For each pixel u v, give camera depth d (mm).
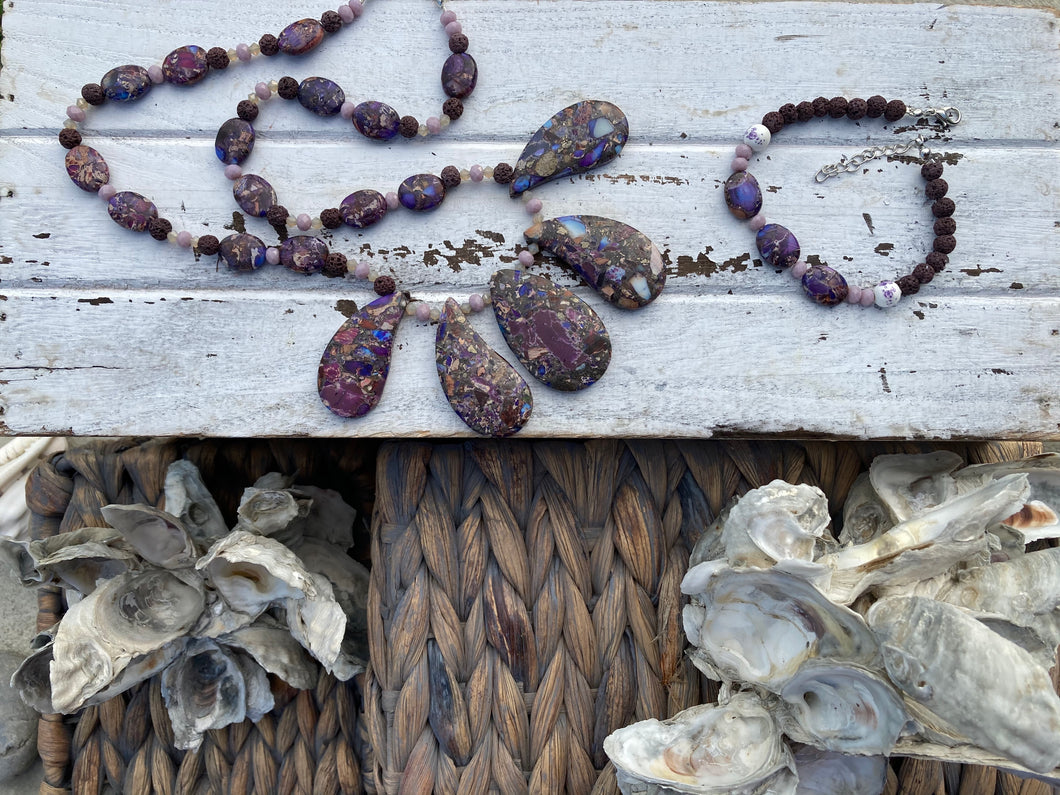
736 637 335
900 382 361
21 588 477
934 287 365
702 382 359
